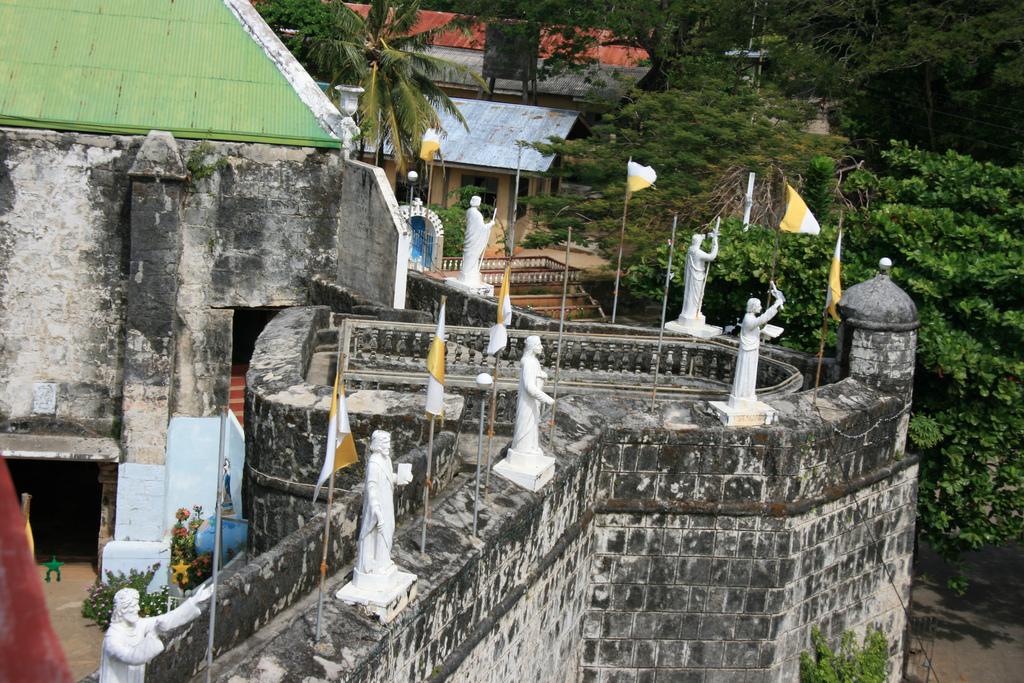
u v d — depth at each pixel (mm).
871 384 23203
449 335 25281
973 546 26438
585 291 44531
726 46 45906
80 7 30766
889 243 28188
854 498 22234
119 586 26562
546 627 18547
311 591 14141
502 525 15656
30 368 29125
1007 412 25406
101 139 28422
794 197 20969
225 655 12297
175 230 28094
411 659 13242
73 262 28828
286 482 20500
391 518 12828
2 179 28328
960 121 41000
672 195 37812
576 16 54188
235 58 30922
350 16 48875
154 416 28516
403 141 48500
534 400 17047
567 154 43906
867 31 42375
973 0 40094
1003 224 29125
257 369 22047
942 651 27750
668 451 20422
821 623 22250
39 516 30938
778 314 28438
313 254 31141
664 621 21062
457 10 56969
